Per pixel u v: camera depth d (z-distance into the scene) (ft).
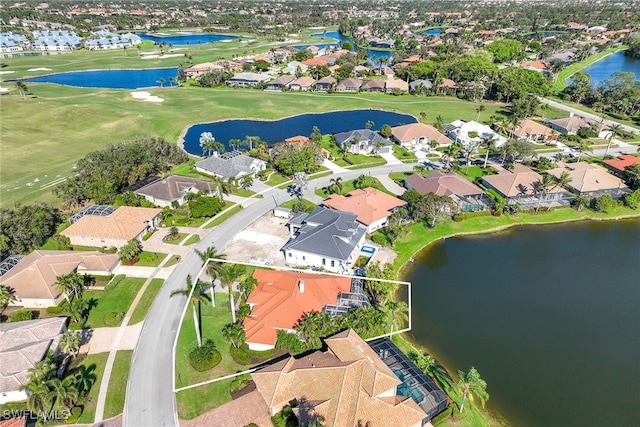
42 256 249.14
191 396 176.45
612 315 240.53
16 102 576.61
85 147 464.24
